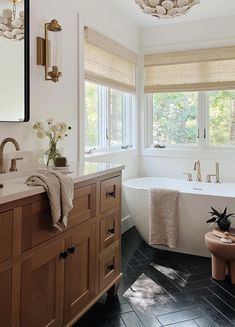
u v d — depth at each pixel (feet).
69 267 5.88
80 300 6.26
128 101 13.44
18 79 6.82
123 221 12.61
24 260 4.77
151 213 10.36
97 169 7.04
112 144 12.35
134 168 13.61
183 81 12.92
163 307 7.27
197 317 6.89
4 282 4.42
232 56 12.09
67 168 6.80
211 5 11.15
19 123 7.05
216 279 8.60
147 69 13.51
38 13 7.52
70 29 8.80
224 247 8.21
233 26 12.03
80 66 9.23
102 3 10.44
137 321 6.75
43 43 7.64
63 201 5.33
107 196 7.20
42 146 7.76
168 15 7.48
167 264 9.64
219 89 12.36
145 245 11.28
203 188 12.16
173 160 13.34
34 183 5.10
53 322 5.47
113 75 11.48
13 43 6.67
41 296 5.17
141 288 8.14
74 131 9.13
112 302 7.48
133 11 11.53
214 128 12.91
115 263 7.69
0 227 4.33
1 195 4.36
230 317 6.90
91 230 6.58
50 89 8.05
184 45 12.80
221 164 12.58
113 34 11.24
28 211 4.82
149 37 13.35
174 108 13.56
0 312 4.36
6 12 6.50
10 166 6.48
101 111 11.46
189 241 10.22
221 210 9.66
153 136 13.98
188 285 8.32
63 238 5.68
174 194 10.12
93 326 6.56
